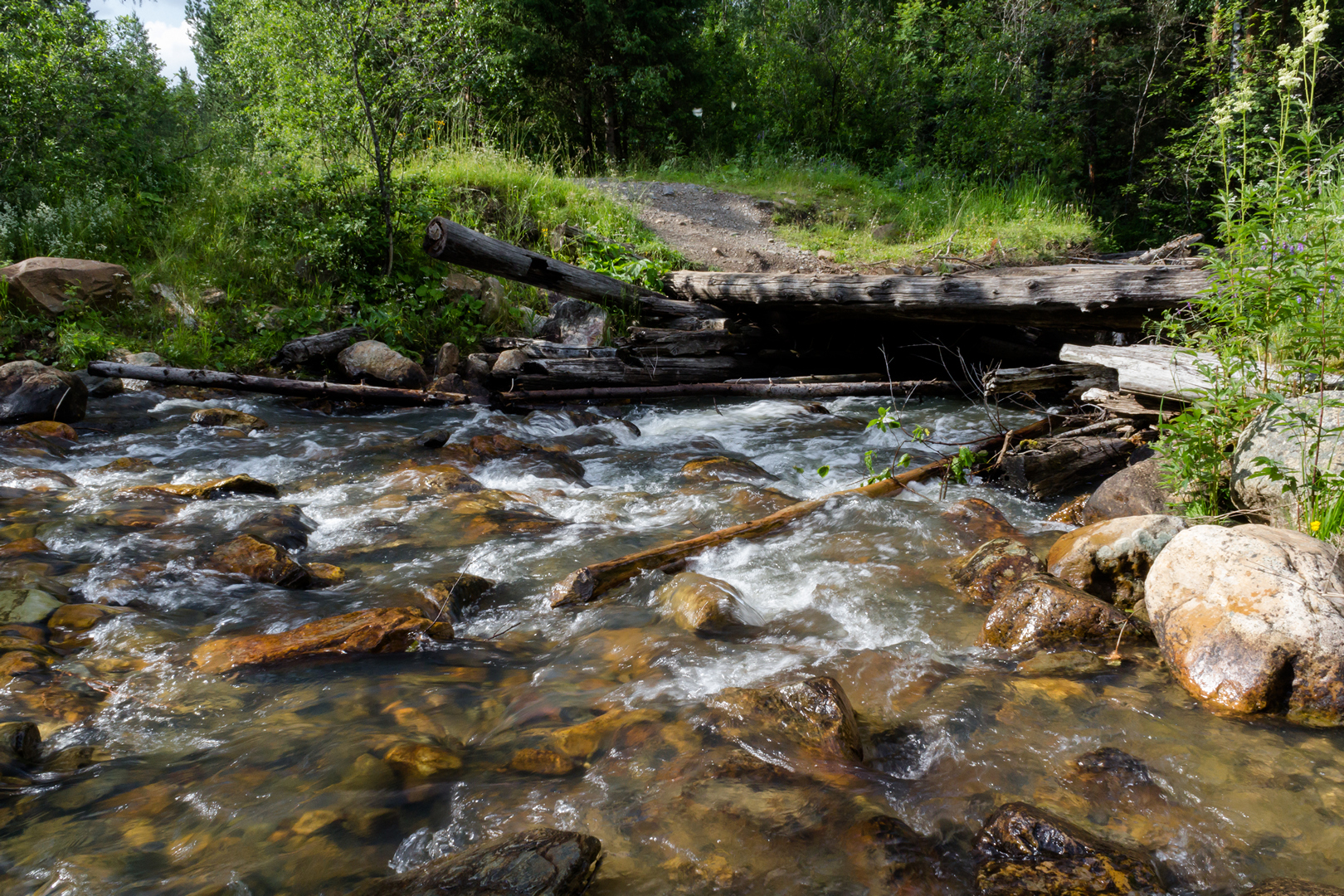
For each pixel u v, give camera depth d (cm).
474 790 219
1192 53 1725
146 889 182
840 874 185
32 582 349
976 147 1753
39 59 962
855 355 944
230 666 290
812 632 322
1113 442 529
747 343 909
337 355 855
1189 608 287
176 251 970
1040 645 305
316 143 992
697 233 1306
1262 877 188
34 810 211
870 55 1970
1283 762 231
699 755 231
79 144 1030
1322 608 264
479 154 1322
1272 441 359
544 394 814
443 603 342
